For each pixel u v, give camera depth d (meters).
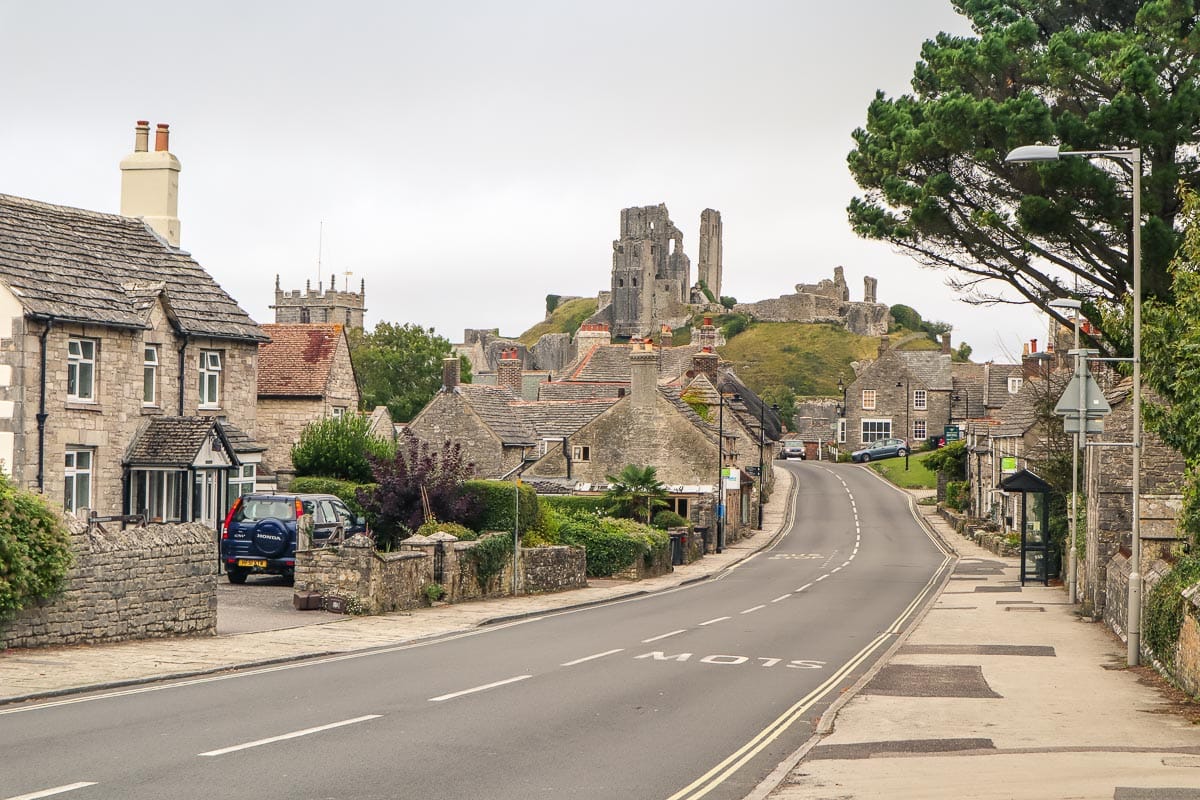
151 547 21.84
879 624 31.11
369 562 28.30
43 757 12.03
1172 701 17.66
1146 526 29.70
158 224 41.50
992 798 10.87
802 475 104.69
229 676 18.55
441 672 19.70
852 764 12.84
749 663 22.48
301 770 11.77
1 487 18.72
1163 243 31.34
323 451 45.56
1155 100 31.52
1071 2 36.28
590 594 38.53
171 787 10.88
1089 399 23.23
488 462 64.62
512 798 10.96
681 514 64.00
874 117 37.81
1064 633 28.20
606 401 73.38
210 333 38.16
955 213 36.06
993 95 35.44
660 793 11.48
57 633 19.80
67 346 32.50
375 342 110.44
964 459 85.00
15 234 34.09
